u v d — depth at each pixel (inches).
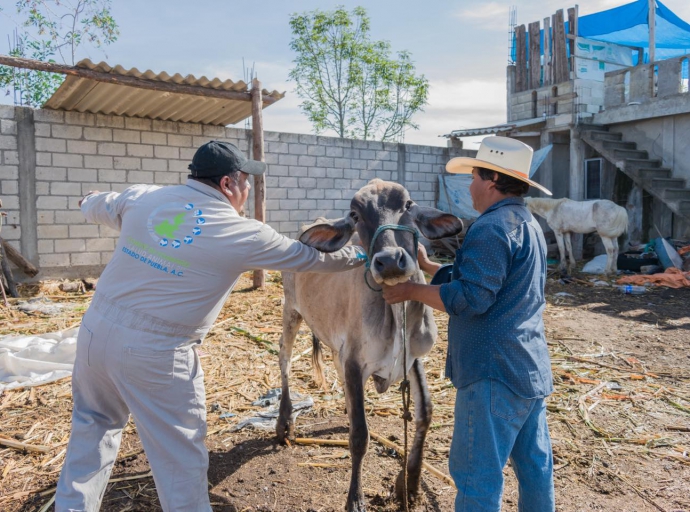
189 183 106.5
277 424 174.6
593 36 639.1
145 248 100.2
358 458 127.3
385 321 126.5
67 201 451.5
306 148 562.9
